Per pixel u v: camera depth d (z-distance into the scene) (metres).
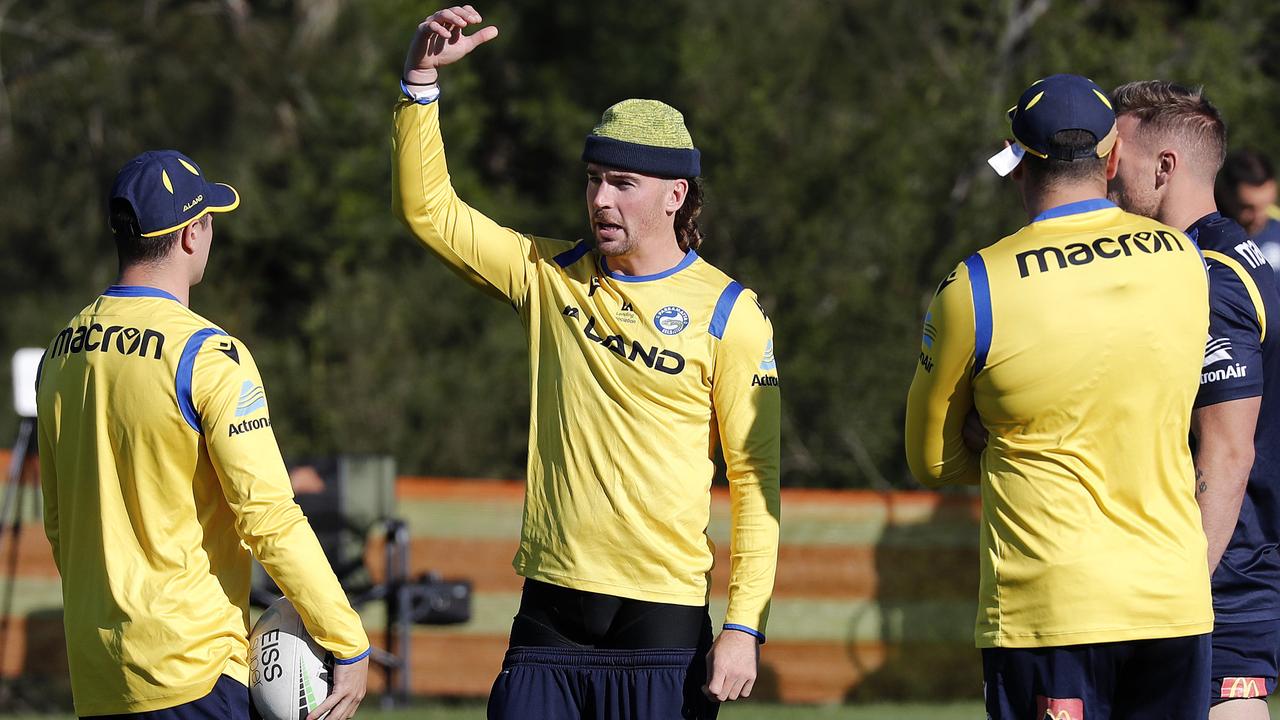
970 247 50.84
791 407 50.53
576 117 58.50
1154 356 11.66
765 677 30.27
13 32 56.50
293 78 55.78
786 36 55.97
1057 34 52.97
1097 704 11.68
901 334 50.47
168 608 12.12
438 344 53.97
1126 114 13.46
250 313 53.66
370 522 30.33
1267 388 13.21
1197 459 12.64
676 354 12.90
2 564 29.33
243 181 54.62
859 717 26.19
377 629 30.50
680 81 56.62
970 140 51.47
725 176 52.16
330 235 54.38
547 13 61.56
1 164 56.69
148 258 12.70
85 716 12.46
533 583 13.16
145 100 56.25
